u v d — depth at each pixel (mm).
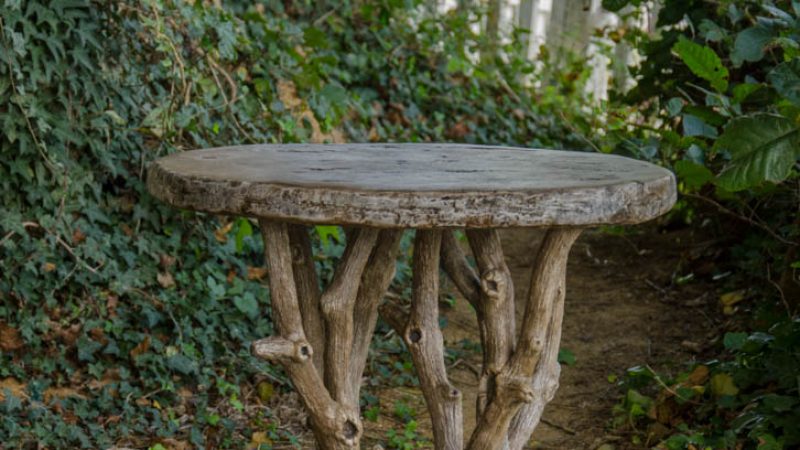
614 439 3953
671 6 5277
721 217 5609
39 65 4258
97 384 3963
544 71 8727
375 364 4566
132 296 4320
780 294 4664
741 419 3551
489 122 7453
